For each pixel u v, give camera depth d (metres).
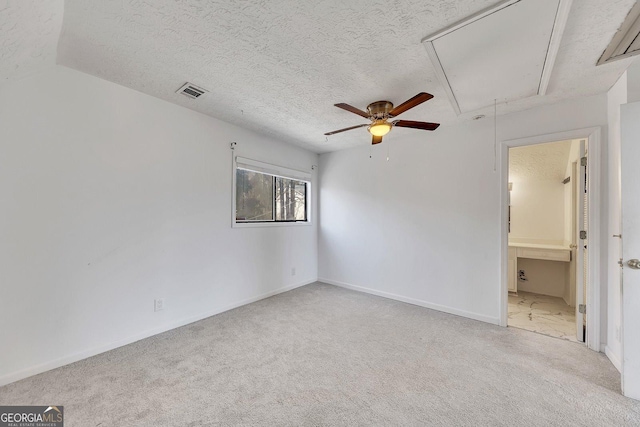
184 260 2.77
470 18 1.42
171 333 2.57
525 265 4.16
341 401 1.65
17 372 1.81
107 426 1.43
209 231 3.00
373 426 1.45
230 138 3.21
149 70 2.06
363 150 4.07
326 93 2.41
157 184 2.55
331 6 1.39
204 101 2.61
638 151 1.70
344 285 4.25
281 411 1.56
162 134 2.58
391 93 2.39
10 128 1.78
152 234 2.52
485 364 2.07
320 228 4.62
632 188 1.71
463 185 3.10
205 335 2.54
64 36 1.65
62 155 2.00
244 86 2.30
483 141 2.96
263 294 3.67
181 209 2.74
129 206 2.36
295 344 2.38
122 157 2.31
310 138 3.77
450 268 3.19
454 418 1.51
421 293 3.42
